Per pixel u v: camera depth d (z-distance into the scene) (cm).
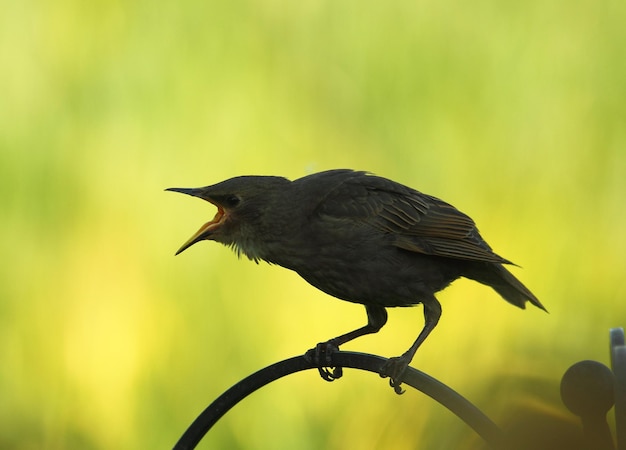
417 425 1084
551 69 1337
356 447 1132
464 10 1360
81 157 1298
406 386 1124
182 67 1341
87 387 1187
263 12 1372
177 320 1204
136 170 1289
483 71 1339
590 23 1347
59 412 1184
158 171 1289
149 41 1352
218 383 1184
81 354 1198
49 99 1327
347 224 841
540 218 1284
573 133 1314
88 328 1208
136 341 1200
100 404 1180
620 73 1328
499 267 868
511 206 1289
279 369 733
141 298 1219
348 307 1198
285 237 845
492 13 1356
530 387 599
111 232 1260
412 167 1308
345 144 1320
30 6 1366
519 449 468
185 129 1316
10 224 1265
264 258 862
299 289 1208
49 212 1273
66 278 1240
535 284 1258
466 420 682
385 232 846
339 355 826
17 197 1278
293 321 1200
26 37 1350
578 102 1323
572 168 1301
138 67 1338
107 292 1227
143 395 1180
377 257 841
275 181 861
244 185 853
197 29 1356
